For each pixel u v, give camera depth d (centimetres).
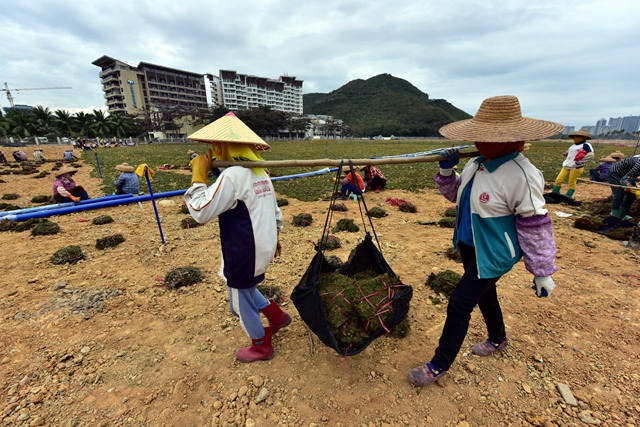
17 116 5556
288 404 241
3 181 1395
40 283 431
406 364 280
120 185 923
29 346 305
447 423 225
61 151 3619
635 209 657
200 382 262
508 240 224
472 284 233
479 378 262
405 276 439
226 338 317
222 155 245
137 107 9575
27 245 575
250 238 239
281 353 294
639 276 423
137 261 505
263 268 252
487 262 225
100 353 296
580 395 244
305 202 916
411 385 256
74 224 707
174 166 1955
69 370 274
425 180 1308
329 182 1245
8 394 249
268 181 259
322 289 277
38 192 1160
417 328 329
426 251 526
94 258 516
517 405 238
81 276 452
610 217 644
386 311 254
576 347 295
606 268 449
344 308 257
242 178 231
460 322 236
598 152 2920
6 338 316
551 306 358
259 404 241
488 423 224
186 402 244
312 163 254
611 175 668
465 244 259
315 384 258
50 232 634
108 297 395
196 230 657
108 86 9956
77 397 247
